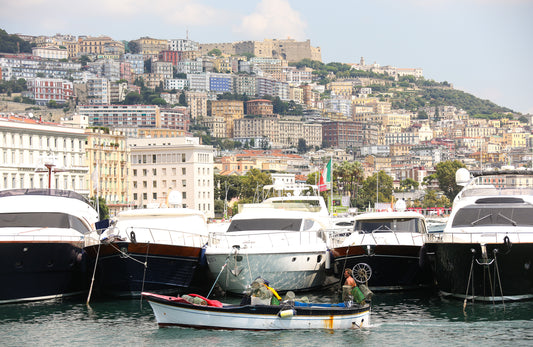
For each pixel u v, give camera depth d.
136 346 45.38
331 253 60.81
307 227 61.28
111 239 56.84
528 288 54.41
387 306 55.53
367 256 59.12
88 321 51.31
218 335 47.34
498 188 61.34
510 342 45.69
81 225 62.19
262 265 57.38
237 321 47.69
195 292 60.97
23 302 57.22
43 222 59.16
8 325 50.47
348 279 49.78
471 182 64.25
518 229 55.03
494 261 53.38
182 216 62.19
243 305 48.19
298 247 58.00
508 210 56.50
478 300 54.97
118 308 55.16
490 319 50.72
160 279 57.38
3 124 165.62
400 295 60.00
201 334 47.53
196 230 62.19
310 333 47.75
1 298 56.41
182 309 48.12
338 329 48.19
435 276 61.44
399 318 51.59
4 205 59.31
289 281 59.00
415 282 61.31
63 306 56.16
